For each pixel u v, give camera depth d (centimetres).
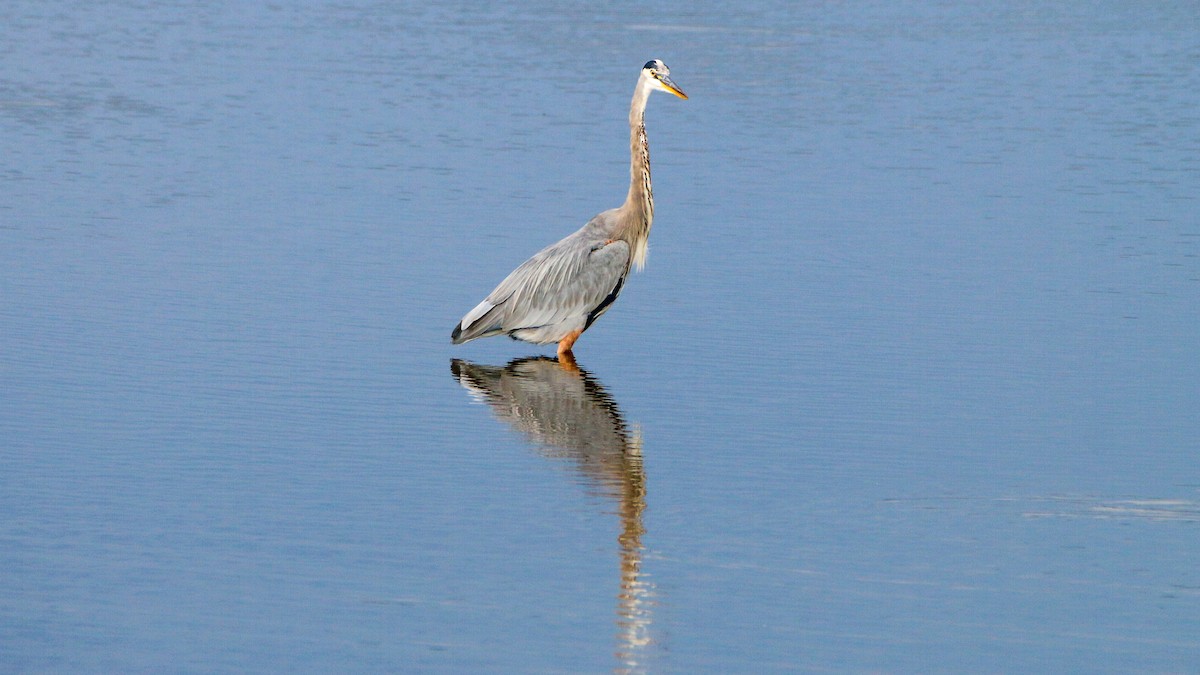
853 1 5091
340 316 1859
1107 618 1091
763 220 2381
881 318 1889
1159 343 1795
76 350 1680
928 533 1240
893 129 3119
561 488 1334
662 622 1073
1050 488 1343
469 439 1459
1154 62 4003
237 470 1347
